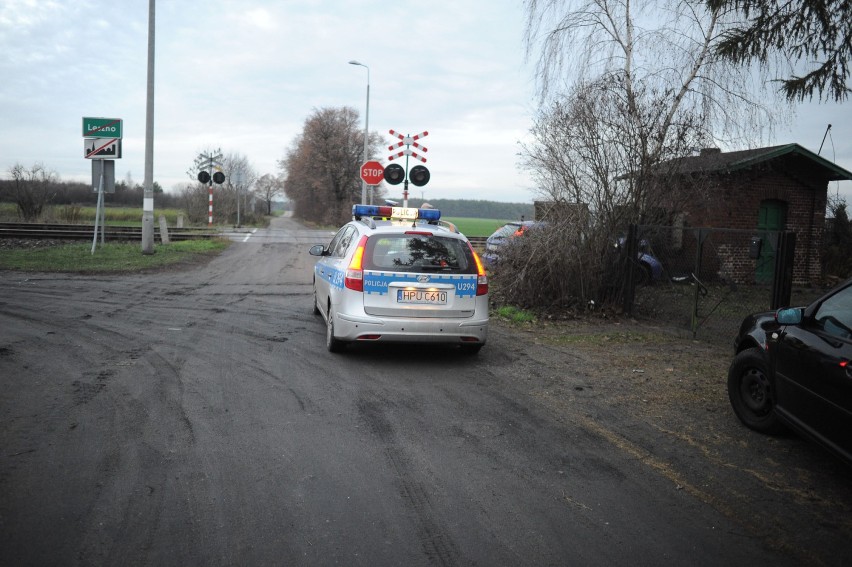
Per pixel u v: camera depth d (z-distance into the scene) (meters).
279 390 5.90
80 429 4.72
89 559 2.99
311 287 13.15
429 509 3.63
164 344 7.61
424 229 7.22
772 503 3.86
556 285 10.66
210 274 14.59
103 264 15.20
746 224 15.94
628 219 10.66
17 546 3.08
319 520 3.45
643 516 3.63
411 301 6.91
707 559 3.18
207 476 3.97
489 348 8.12
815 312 4.49
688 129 10.25
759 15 7.88
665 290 10.31
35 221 28.61
